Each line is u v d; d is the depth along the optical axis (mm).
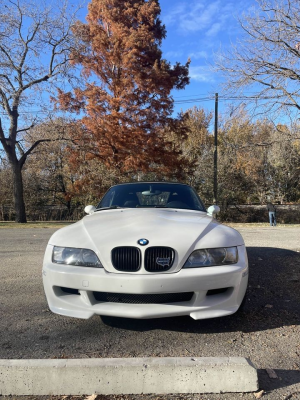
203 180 34031
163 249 3338
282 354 3098
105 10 24375
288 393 2543
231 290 3443
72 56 20375
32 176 32406
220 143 34125
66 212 33312
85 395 2582
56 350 3170
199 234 3561
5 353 3104
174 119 25625
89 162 25438
